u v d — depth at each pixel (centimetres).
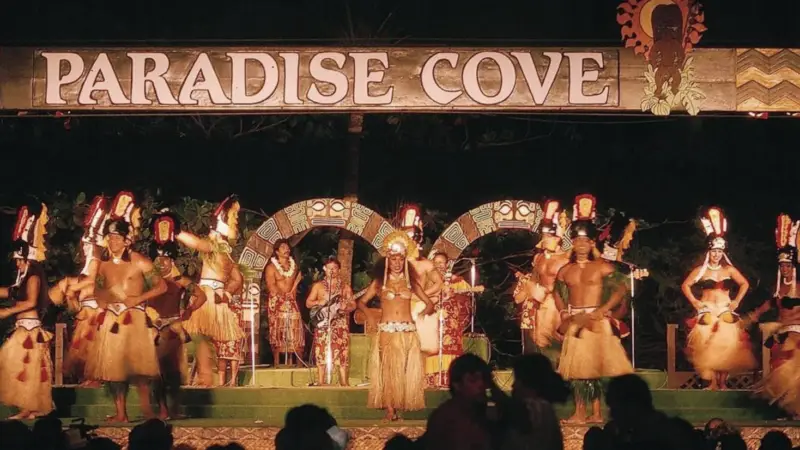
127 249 1473
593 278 1444
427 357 1647
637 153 2316
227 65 1518
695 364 1622
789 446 851
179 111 1533
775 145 2311
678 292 2214
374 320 1494
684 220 2314
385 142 2342
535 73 1510
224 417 1561
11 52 1512
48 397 1477
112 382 1471
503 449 864
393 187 2355
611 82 1506
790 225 1595
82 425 886
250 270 1764
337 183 2341
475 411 871
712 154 2295
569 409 1561
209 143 2323
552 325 1673
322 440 789
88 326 1559
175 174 2320
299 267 2133
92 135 2300
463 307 1702
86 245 1555
